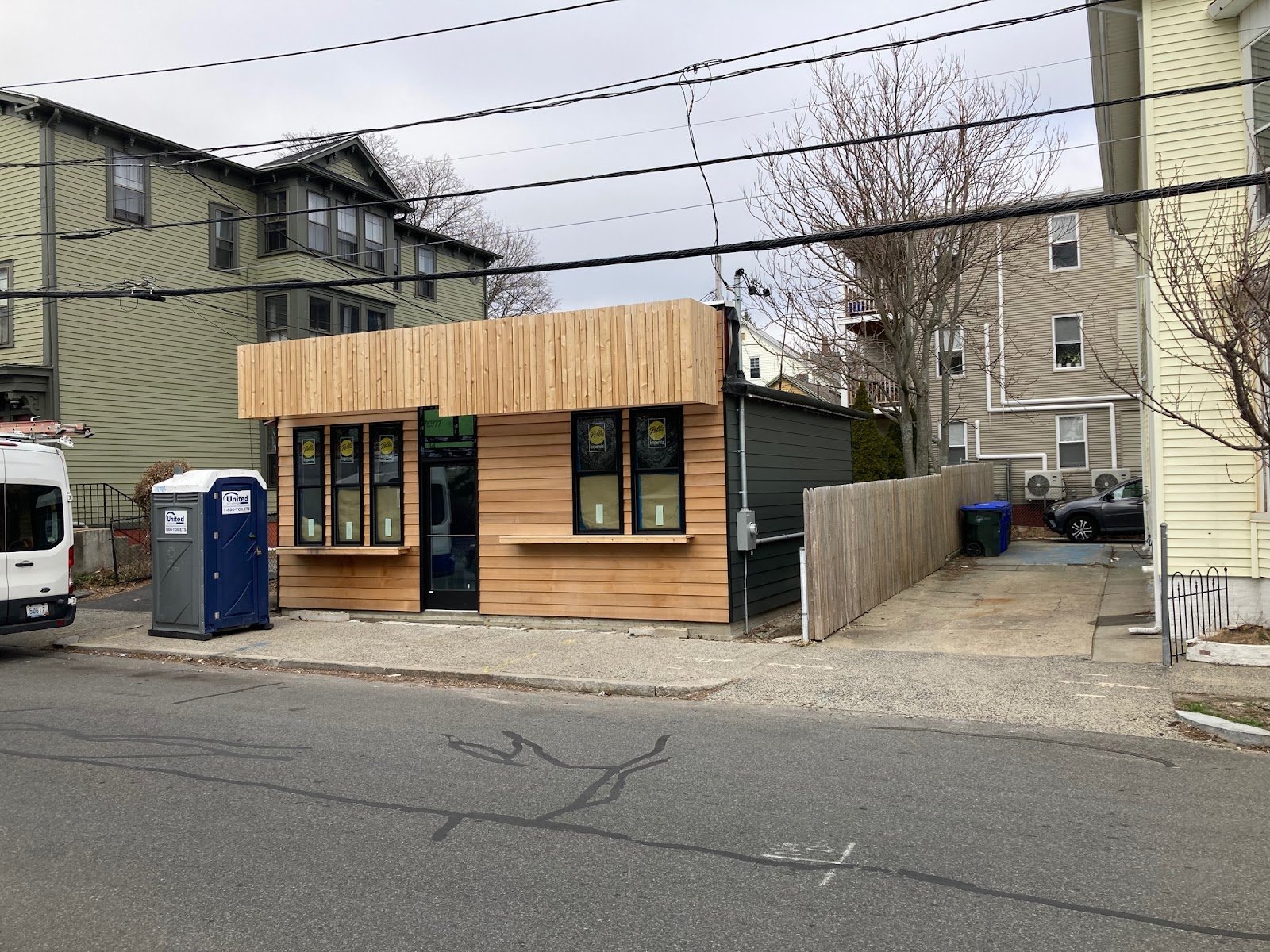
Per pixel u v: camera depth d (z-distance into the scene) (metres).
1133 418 25.75
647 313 11.34
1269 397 7.65
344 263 26.53
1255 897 4.30
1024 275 26.34
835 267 20.17
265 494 13.17
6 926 4.15
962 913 4.17
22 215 20.64
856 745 7.05
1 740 7.52
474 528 13.30
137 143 22.22
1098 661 9.57
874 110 18.89
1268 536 9.98
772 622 12.78
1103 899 4.30
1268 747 6.78
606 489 12.38
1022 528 25.72
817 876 4.60
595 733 7.53
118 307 21.72
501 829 5.31
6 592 11.72
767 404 13.09
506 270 10.74
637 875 4.63
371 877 4.64
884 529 14.25
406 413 13.63
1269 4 10.01
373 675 10.34
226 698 9.14
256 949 3.92
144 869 4.77
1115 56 13.34
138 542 20.03
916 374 20.47
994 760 6.58
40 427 16.23
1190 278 8.55
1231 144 10.48
